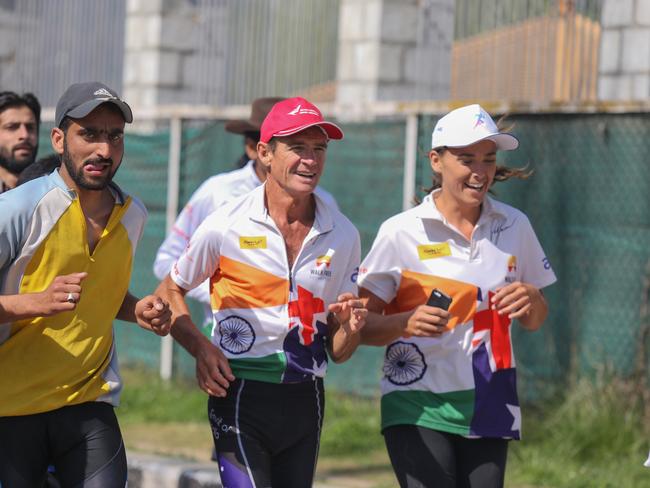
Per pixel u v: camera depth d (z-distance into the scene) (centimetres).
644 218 1883
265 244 1090
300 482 1109
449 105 2052
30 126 1461
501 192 2006
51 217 1021
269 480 1090
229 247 1096
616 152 1908
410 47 2398
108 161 1030
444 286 1127
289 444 1105
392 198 2136
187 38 2847
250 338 1091
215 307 1118
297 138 1065
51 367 1034
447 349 1118
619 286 1902
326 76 2475
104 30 2959
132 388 2323
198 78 2773
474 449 1134
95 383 1064
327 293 1109
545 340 1953
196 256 1110
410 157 2098
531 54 2105
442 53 2273
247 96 2667
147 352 2483
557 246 1958
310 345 1100
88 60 2983
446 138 1102
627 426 1831
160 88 2842
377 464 1834
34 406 1030
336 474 1769
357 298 1055
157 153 2447
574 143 1944
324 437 1945
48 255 1023
